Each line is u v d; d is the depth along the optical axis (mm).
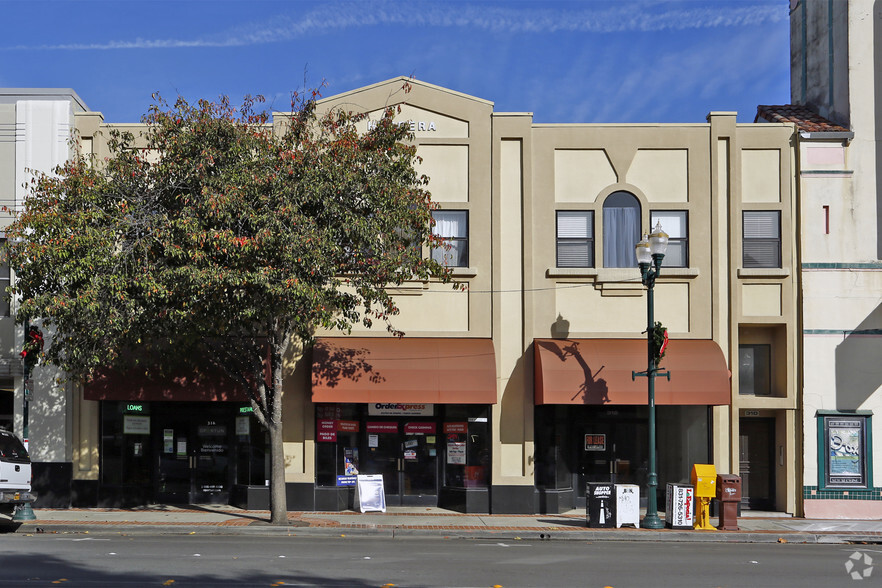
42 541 15156
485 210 21219
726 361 20672
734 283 21078
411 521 18969
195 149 16953
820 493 20734
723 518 18594
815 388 20953
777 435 21578
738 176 21281
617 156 21328
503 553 14672
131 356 19516
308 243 15930
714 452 20859
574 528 18312
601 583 11672
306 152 16922
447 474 21125
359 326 20906
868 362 20984
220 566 12469
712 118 21391
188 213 16219
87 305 15797
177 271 15578
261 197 16141
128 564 12500
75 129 20844
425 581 11547
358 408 21188
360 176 17312
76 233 16297
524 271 21094
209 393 19812
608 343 20828
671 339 20969
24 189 20719
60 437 20453
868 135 21438
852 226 21250
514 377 20953
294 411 20844
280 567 12484
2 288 20688
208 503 21297
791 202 21312
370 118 21406
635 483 21297
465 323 21094
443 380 19969
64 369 17484
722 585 11727
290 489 20688
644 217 21250
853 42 21672
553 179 21312
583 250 21344
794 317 21078
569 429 21438
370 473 21094
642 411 21516
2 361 20359
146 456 21000
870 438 20875
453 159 21344
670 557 14516
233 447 21281
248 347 18578
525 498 20609
